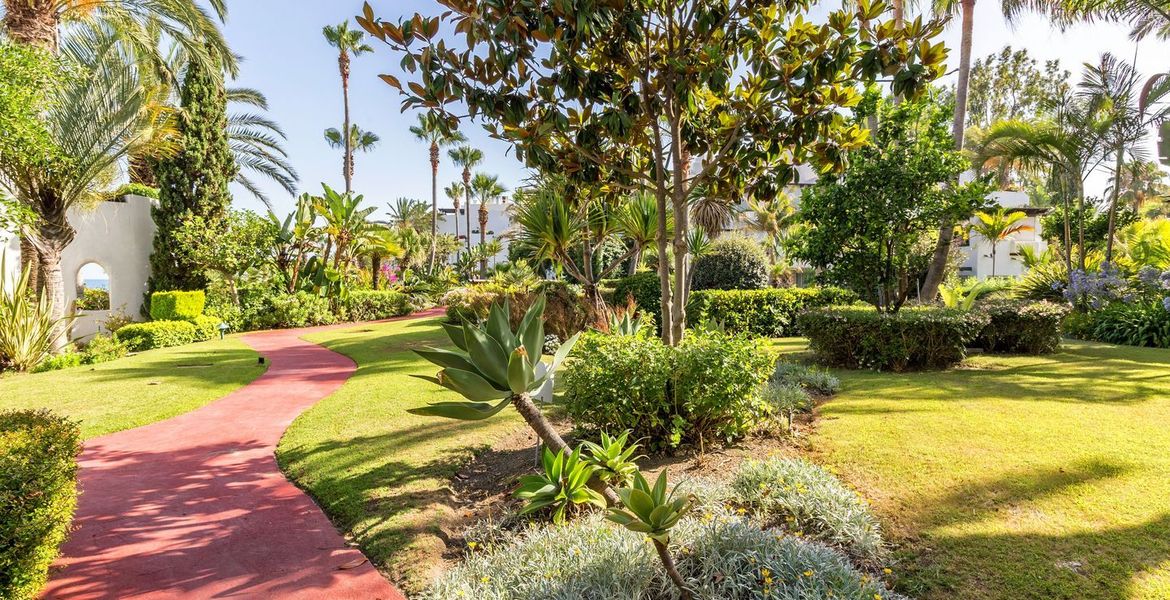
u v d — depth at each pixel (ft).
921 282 48.06
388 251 79.51
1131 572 8.25
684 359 13.71
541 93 13.44
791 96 13.97
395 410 20.03
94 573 9.59
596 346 15.19
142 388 24.61
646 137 16.31
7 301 31.42
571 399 14.89
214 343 44.88
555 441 6.95
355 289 75.05
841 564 8.04
